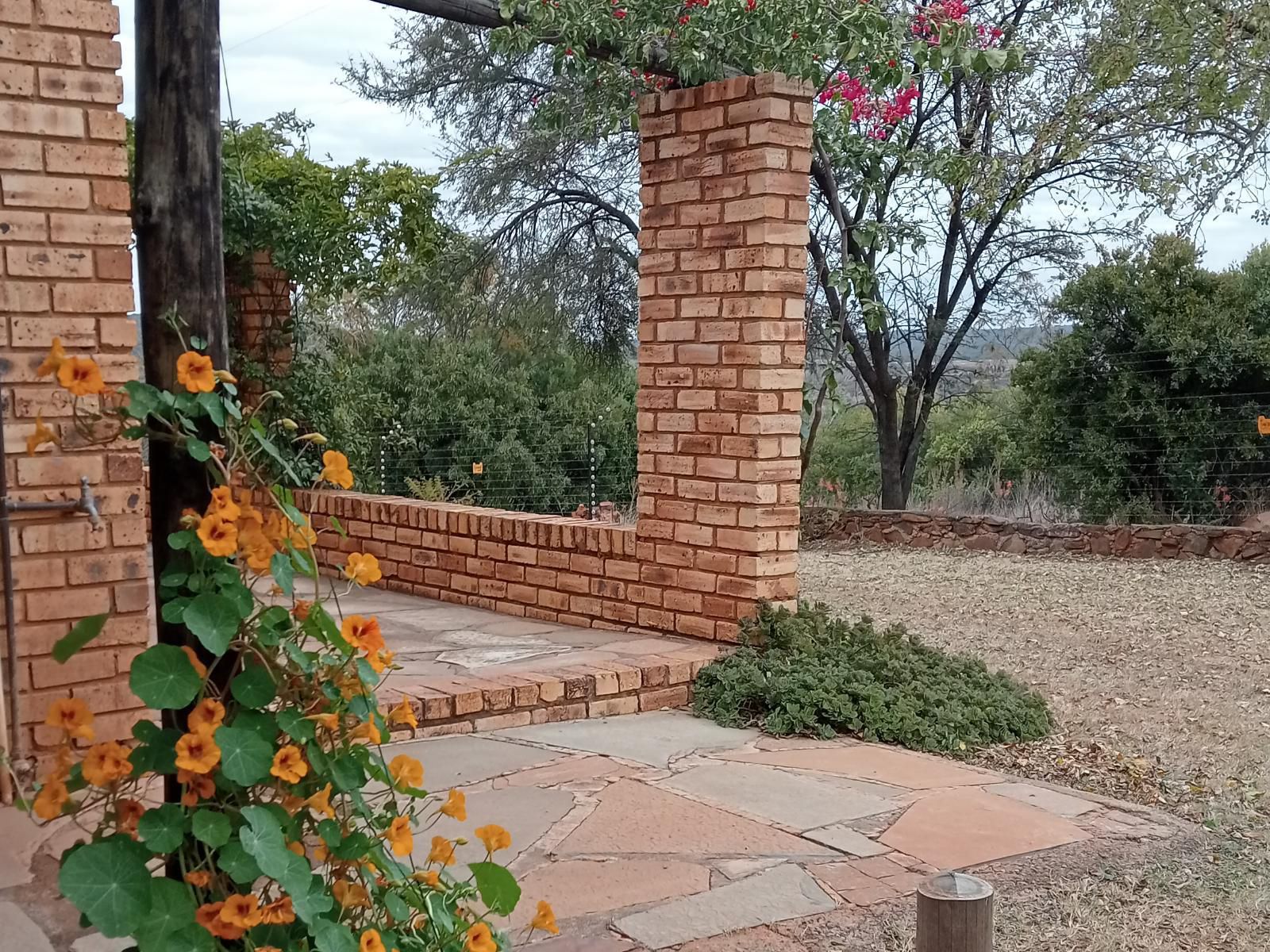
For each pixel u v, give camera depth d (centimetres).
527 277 1537
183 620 188
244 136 980
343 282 1005
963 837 385
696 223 606
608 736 503
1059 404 1400
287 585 196
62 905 305
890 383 1471
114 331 399
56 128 386
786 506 597
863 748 495
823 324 1274
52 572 391
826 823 394
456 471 1839
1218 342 1277
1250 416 1282
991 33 1173
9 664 383
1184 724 569
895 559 1251
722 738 507
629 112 654
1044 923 327
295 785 202
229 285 971
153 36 218
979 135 1355
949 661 584
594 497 1568
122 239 399
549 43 572
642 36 569
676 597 631
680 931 307
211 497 211
